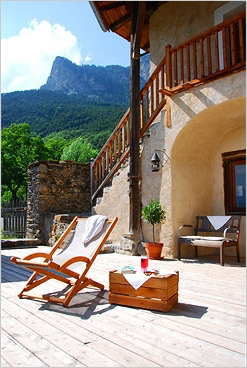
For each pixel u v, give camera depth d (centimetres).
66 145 3231
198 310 299
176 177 637
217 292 363
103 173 895
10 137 2491
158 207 611
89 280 356
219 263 566
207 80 554
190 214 659
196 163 683
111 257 638
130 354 205
